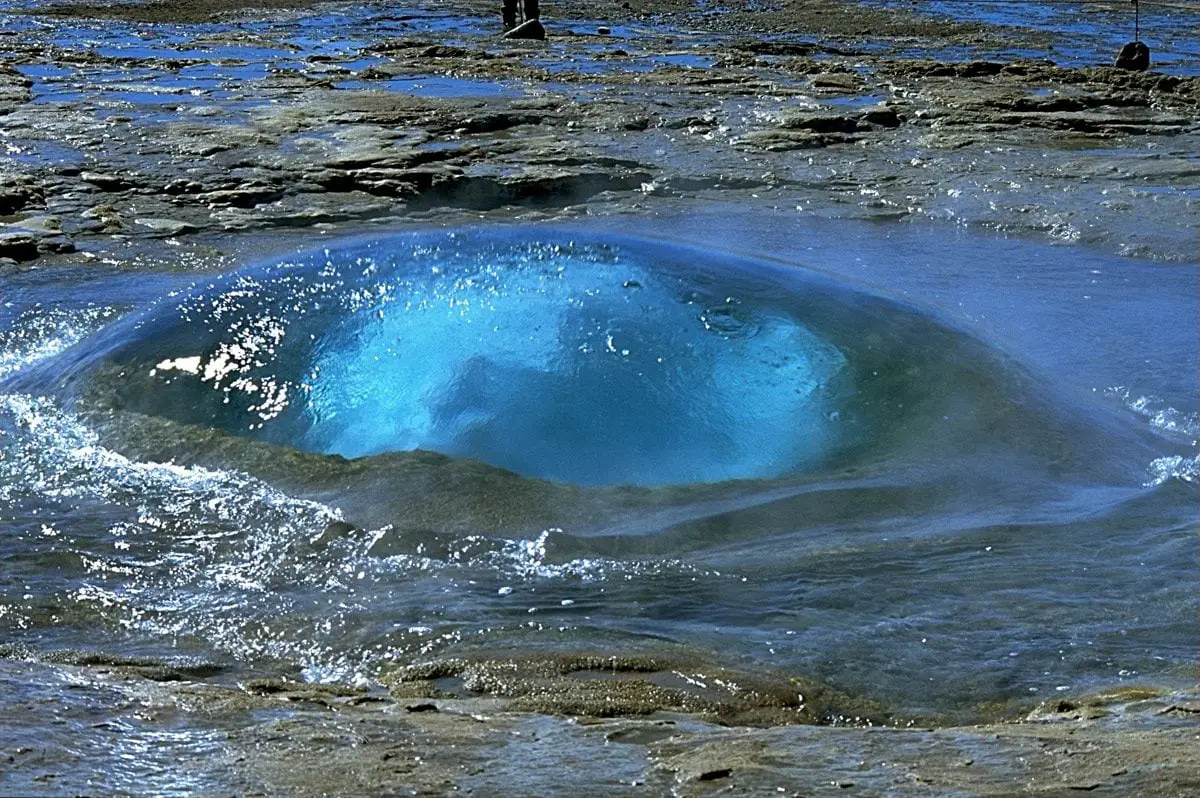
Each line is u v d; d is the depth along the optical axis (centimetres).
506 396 706
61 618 539
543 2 4166
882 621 529
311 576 585
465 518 634
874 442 708
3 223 1257
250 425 736
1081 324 1008
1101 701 443
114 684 378
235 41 3017
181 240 1238
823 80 2303
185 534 634
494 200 1438
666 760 326
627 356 723
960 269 1174
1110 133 1864
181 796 283
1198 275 1163
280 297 812
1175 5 4159
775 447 694
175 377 773
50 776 285
